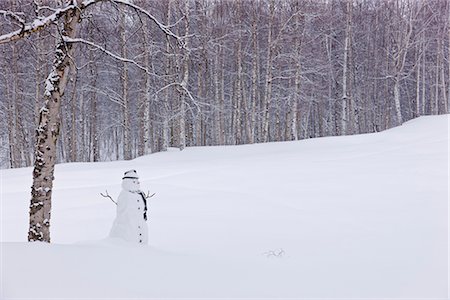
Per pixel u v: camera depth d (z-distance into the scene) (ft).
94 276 13.50
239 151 73.61
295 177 43.93
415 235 23.34
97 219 30.45
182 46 23.44
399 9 120.57
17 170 60.95
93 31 25.12
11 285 12.09
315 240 23.39
